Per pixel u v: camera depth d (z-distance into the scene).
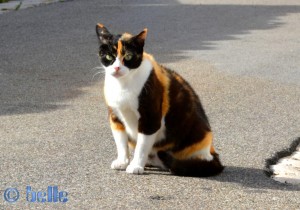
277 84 12.22
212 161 7.32
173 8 20.86
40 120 9.56
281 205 6.52
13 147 8.26
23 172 7.30
